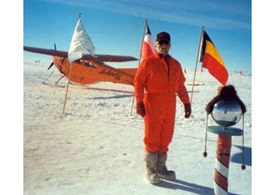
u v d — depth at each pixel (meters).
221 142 2.55
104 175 2.97
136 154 3.40
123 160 3.26
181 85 3.02
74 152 3.33
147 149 2.90
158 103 2.81
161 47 2.81
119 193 2.68
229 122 2.51
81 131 3.69
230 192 2.81
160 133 2.90
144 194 2.69
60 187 2.75
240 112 2.50
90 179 2.89
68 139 3.56
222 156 2.55
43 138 3.50
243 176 3.10
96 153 3.37
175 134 3.95
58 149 3.36
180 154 3.46
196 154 3.48
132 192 2.71
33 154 3.22
